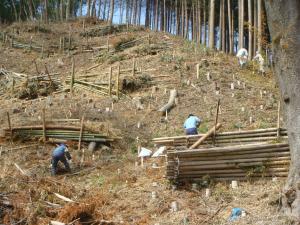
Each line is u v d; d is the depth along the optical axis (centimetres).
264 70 1945
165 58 1984
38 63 2489
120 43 2417
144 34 2684
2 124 1416
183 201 864
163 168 1052
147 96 1639
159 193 912
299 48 738
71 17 3759
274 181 872
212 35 2631
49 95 1769
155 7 3750
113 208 865
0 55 2586
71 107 1575
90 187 993
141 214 834
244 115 1423
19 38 2881
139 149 1209
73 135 1264
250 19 2527
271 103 1534
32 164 1133
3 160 1142
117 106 1590
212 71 1861
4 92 1850
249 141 966
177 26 3541
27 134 1286
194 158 909
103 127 1297
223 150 891
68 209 788
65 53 2683
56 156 1062
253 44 2511
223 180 913
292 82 741
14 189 870
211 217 778
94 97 1695
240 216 759
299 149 735
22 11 4088
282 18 739
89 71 2081
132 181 1005
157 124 1421
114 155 1207
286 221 708
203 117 1434
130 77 1741
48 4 4050
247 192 859
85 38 2972
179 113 1491
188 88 1686
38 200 838
